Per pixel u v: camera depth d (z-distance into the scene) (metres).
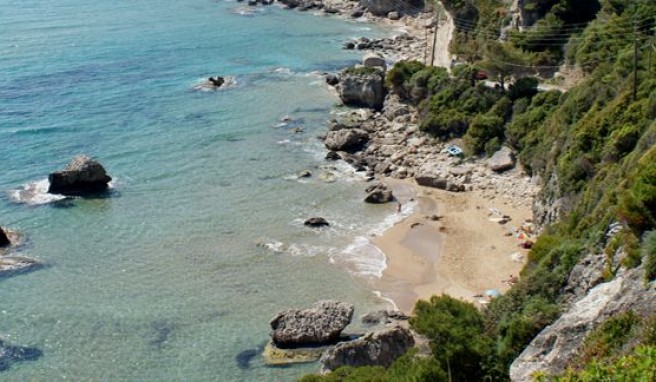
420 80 117.81
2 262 75.06
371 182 96.38
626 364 24.80
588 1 125.62
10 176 95.06
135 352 62.38
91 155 102.00
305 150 106.25
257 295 70.56
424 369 40.38
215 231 82.81
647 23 109.12
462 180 95.00
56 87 127.94
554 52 119.19
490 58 113.62
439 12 174.12
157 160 101.44
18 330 65.12
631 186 46.44
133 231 82.62
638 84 79.25
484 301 68.81
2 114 114.62
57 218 85.12
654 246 34.59
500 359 40.44
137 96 126.19
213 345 63.22
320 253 78.38
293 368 59.94
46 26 167.88
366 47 162.12
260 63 149.62
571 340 34.81
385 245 80.19
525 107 103.00
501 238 81.00
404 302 69.31
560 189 75.62
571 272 48.19
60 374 59.66
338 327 62.66
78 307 68.56
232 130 112.88
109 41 159.50
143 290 71.44
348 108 123.81
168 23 179.25
